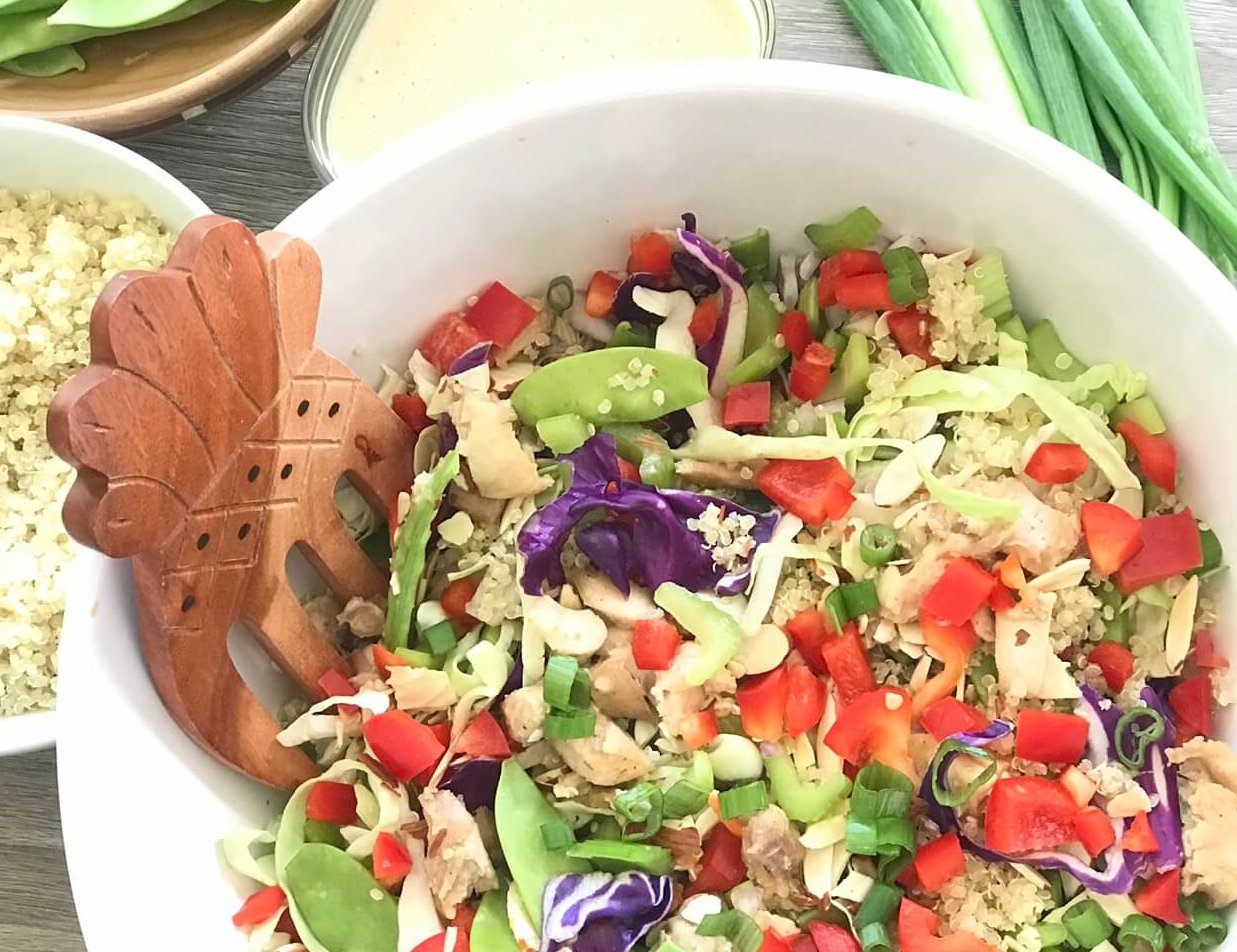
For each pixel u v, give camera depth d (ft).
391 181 1.55
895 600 1.60
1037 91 1.76
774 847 1.56
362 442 1.61
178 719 1.50
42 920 1.71
